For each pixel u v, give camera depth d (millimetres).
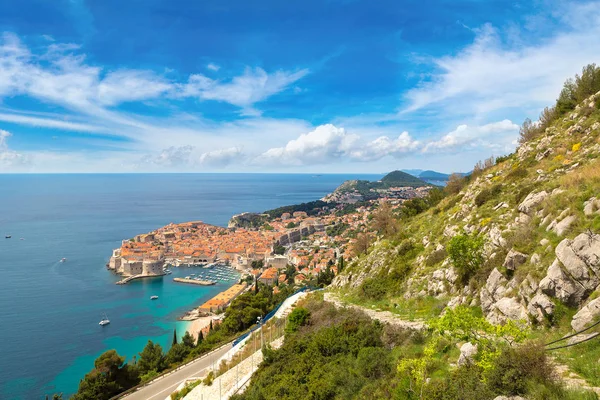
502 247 27219
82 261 178750
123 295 135500
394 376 20359
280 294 96312
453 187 78625
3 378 78688
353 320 31562
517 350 13820
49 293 134125
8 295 130625
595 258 17641
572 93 56250
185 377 50281
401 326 27672
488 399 13078
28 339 97188
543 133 52219
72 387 75188
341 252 170250
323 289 65250
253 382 31734
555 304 18344
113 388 48344
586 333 15461
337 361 26453
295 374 27562
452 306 28219
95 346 93875
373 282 44406
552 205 24688
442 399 15039
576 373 13641
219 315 113125
